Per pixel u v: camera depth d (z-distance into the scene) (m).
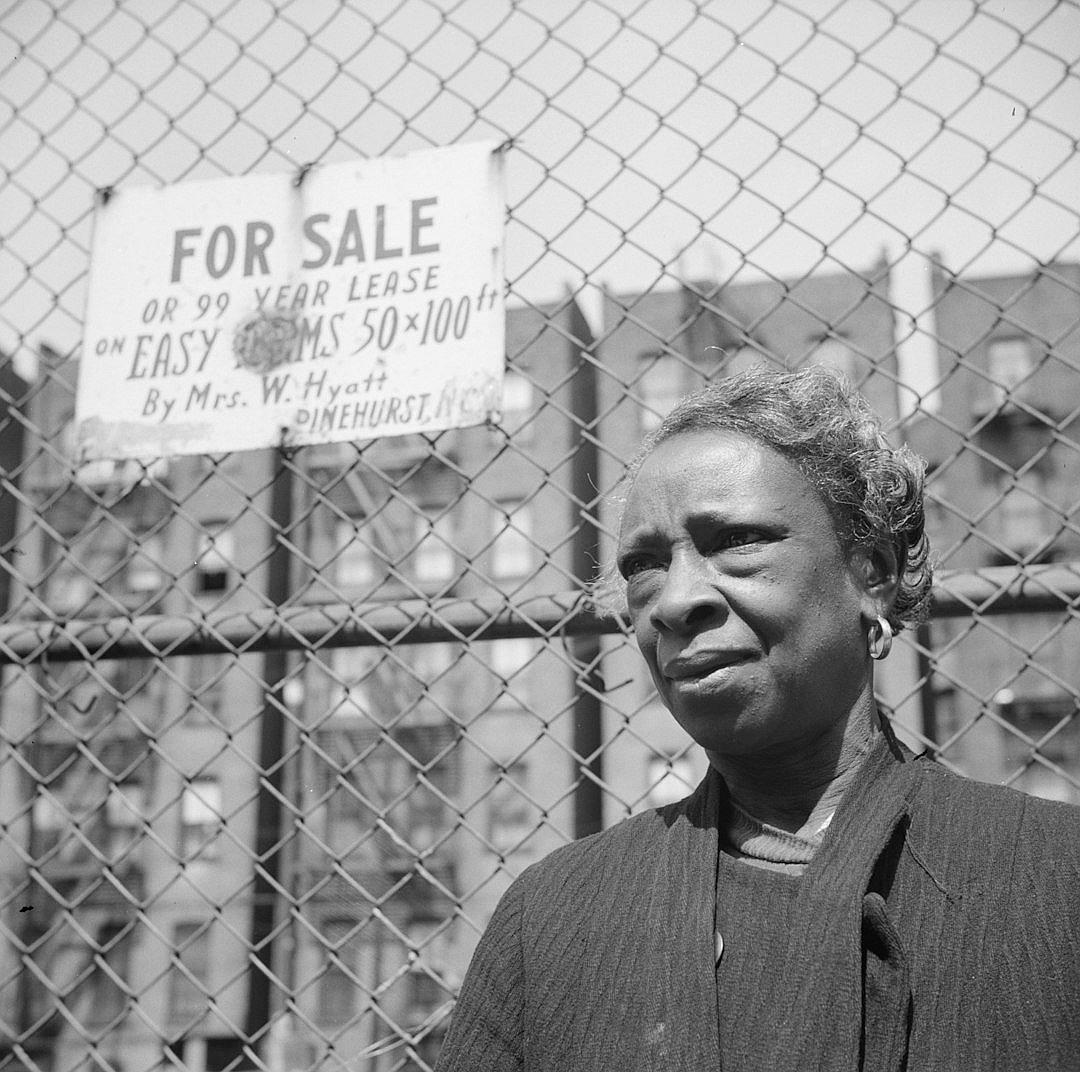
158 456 2.24
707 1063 1.11
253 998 19.11
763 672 1.21
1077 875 1.12
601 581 1.78
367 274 2.21
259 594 2.21
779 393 1.31
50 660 2.33
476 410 2.11
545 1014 1.26
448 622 2.11
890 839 1.18
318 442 2.17
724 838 1.30
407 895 18.91
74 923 2.24
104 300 2.34
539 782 20.31
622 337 13.10
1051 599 1.86
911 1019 1.10
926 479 1.41
